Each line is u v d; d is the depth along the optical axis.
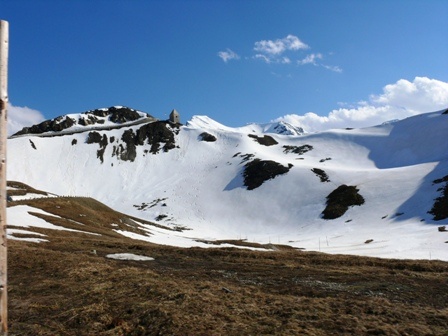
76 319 13.25
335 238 86.62
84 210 77.31
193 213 138.88
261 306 14.57
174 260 30.62
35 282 18.50
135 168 190.50
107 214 84.31
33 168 177.62
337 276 23.86
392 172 127.12
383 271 26.73
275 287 19.48
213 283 18.98
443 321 13.67
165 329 11.84
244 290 17.48
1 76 6.30
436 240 60.72
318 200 124.12
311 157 174.75
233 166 171.75
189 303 14.36
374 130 191.25
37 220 57.44
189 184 164.75
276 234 110.56
